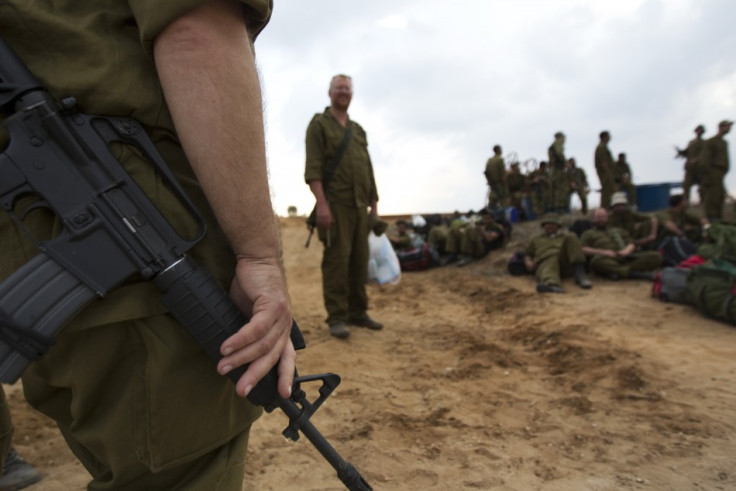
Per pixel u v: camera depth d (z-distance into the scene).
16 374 0.91
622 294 6.27
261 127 1.02
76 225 0.95
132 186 1.00
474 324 5.62
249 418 1.20
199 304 1.00
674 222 7.91
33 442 2.73
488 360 4.17
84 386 1.02
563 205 13.18
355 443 2.74
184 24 0.95
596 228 7.57
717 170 10.21
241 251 1.04
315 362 4.17
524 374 3.81
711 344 4.27
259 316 1.01
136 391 1.02
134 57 1.03
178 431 1.05
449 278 8.64
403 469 2.46
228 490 1.16
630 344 4.29
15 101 0.94
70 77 0.97
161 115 1.05
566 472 2.42
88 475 2.39
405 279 9.02
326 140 4.66
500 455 2.59
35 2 0.99
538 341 4.63
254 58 1.10
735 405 3.07
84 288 0.95
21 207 1.00
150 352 1.02
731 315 4.73
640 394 3.28
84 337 1.01
